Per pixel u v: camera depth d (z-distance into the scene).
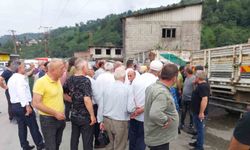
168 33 25.77
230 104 9.04
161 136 3.64
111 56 45.94
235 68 8.32
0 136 7.33
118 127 4.80
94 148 6.17
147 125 3.75
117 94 4.75
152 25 25.56
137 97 4.84
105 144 6.24
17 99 5.57
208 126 8.65
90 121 4.72
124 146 4.92
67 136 7.12
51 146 4.34
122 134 4.86
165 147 3.66
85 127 4.72
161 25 25.56
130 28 25.55
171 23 25.56
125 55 25.78
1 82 8.47
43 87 4.21
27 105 5.54
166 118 3.49
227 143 6.83
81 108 4.70
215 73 9.58
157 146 3.66
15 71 6.15
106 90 4.88
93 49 45.72
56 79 4.34
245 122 1.72
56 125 4.38
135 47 25.66
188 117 9.99
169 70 3.59
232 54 8.47
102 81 4.96
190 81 7.88
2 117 9.80
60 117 4.31
